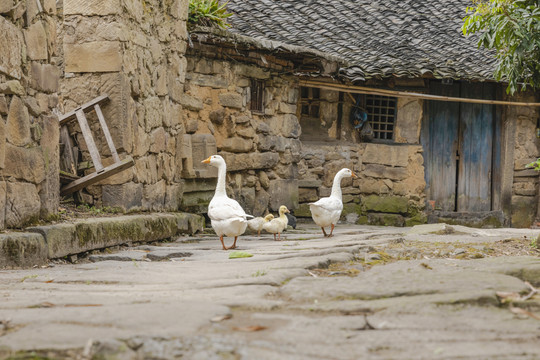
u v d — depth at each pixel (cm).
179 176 1044
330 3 1630
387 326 317
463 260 543
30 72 648
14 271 551
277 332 305
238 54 1147
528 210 1602
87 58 830
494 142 1595
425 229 967
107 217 778
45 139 676
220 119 1137
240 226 744
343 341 292
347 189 1529
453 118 1579
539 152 1599
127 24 853
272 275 457
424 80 1548
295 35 1440
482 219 1577
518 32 1003
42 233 619
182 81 1049
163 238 894
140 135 883
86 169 848
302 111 1509
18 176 617
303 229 1215
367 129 1537
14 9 606
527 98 1588
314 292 396
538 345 287
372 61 1435
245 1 1516
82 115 808
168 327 308
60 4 838
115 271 543
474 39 1595
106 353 271
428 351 278
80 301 383
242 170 1211
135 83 868
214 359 265
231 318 334
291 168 1340
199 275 506
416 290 390
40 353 270
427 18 1653
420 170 1538
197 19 1102
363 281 426
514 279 421
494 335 302
